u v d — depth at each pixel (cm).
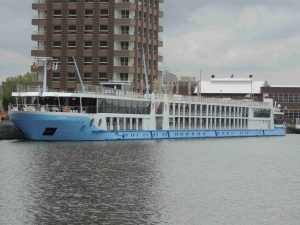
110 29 15875
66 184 5159
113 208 4266
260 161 7988
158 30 17188
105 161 6894
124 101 11000
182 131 12600
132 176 5762
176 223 3912
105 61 15988
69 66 16062
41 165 6359
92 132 10194
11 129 10150
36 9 16175
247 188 5366
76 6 15975
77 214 4053
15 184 5122
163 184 5381
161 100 12012
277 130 16325
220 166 7062
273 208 4450
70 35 16025
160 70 17275
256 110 15425
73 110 9956
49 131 9669
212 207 4428
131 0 15938
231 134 14388
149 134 11625
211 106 13675
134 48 16038
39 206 4266
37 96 9988
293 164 7662
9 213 4047
